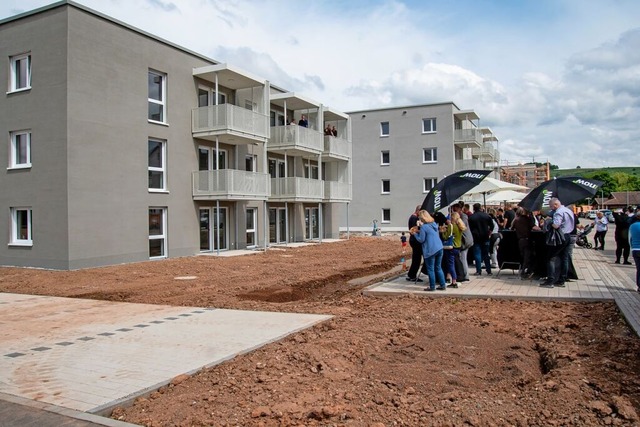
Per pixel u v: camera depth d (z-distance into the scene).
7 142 18.42
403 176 46.06
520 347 6.65
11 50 18.22
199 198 22.02
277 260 20.25
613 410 4.32
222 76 22.83
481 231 12.99
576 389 4.80
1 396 5.05
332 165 35.44
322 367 5.74
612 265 15.93
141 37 19.62
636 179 126.62
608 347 6.27
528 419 4.23
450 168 44.31
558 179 11.88
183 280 14.55
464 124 50.03
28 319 9.13
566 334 7.10
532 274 12.21
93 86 17.62
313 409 4.45
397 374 5.57
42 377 5.63
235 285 13.58
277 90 29.88
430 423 4.22
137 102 19.38
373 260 20.30
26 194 17.81
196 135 22.14
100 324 8.55
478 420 4.21
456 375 5.57
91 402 4.84
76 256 16.94
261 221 27.36
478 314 8.62
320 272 16.39
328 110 31.72
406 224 45.94
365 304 9.93
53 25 17.11
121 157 18.62
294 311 9.44
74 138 16.94
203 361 6.11
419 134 45.47
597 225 23.34
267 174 24.64
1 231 18.56
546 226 11.84
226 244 24.61
